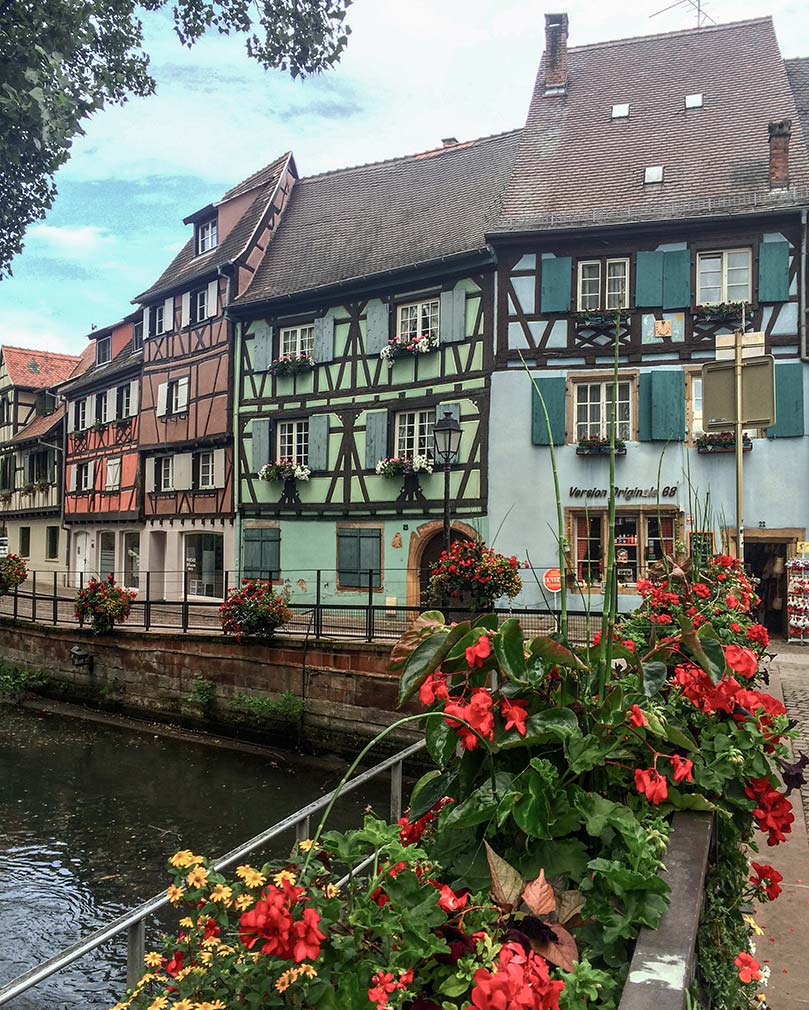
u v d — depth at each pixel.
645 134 17.22
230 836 8.66
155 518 23.72
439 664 1.84
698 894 1.59
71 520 28.19
